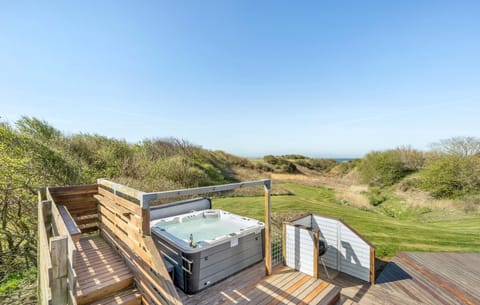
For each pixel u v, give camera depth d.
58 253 2.00
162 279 2.30
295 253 4.46
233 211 9.30
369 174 17.70
